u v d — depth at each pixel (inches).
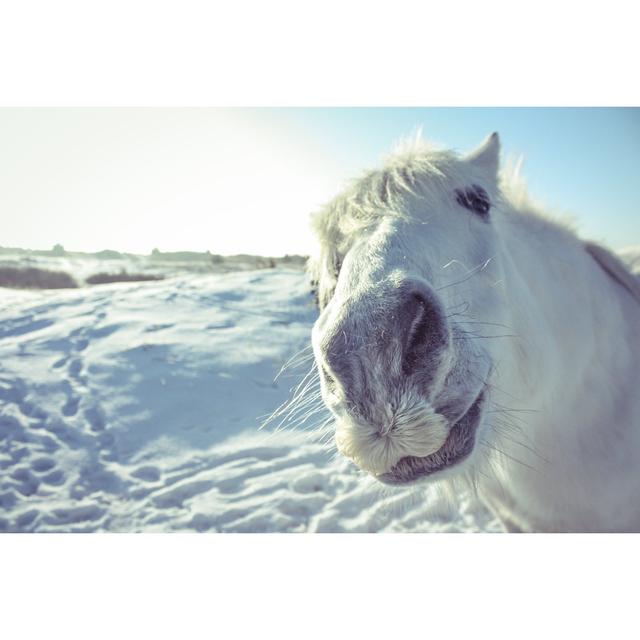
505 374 23.5
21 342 104.3
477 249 22.8
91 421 77.0
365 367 16.3
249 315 117.1
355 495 57.3
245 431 74.9
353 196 22.6
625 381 28.7
